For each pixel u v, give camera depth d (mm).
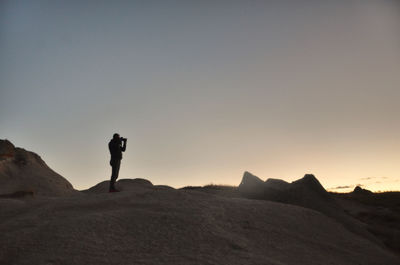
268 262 6996
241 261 6891
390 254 9641
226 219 9406
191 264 6594
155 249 7273
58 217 9070
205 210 9711
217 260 6855
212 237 8031
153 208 9734
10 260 6785
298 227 9836
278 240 8719
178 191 11703
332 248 8961
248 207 10617
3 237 7715
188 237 7918
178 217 8930
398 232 11820
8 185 19562
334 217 12484
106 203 10320
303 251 8328
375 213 14812
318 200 13547
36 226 8383
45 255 6832
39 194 19719
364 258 8711
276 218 10102
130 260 6711
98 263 6555
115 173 13664
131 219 8711
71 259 6672
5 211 10148
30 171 21781
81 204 10258
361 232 11625
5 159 21750
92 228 8070
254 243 8219
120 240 7625
